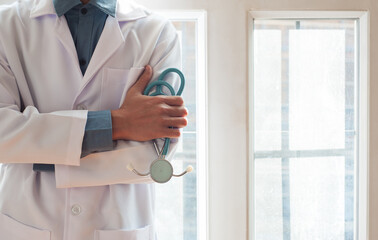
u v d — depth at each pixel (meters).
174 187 1.68
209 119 1.58
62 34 1.10
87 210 1.06
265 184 1.70
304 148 1.70
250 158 1.63
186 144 1.68
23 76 1.08
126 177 1.02
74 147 0.98
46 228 1.06
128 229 1.08
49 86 1.10
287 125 1.69
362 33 1.67
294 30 1.68
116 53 1.12
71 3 1.11
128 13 1.18
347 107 1.70
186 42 1.66
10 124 0.98
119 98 1.12
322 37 1.69
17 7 1.17
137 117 1.02
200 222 1.64
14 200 1.08
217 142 1.59
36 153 0.98
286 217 1.70
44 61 1.11
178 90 1.14
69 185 1.02
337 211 1.71
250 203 1.64
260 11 1.60
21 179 1.09
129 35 1.16
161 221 1.69
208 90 1.58
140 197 1.15
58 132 0.99
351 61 1.70
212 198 1.60
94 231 1.07
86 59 1.12
